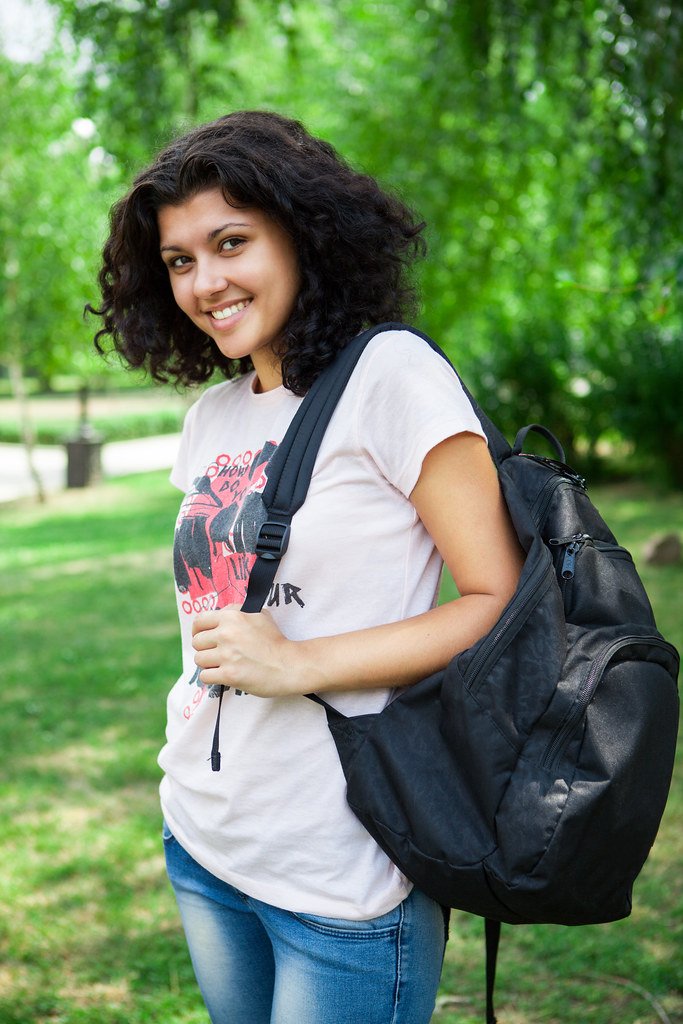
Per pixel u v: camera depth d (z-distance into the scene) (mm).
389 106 9180
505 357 11055
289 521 1219
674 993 2525
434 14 6641
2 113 10172
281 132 1299
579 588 1217
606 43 5352
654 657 1159
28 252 10758
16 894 3119
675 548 7426
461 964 2697
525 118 6676
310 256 1285
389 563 1229
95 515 11727
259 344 1318
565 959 2676
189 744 1346
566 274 2861
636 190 5551
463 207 8992
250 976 1413
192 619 1380
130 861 3338
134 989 2621
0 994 2596
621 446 11414
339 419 1223
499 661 1124
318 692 1215
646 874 3094
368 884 1220
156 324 1511
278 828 1249
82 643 6125
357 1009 1241
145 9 5840
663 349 10367
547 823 1069
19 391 12602
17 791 3908
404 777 1157
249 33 7562
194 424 1498
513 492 1237
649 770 1116
